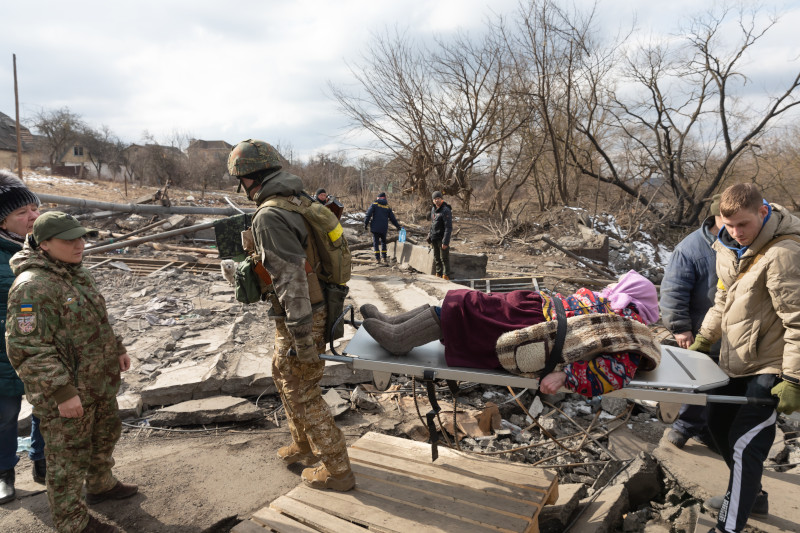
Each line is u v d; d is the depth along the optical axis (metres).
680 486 3.36
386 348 2.83
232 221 2.95
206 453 3.83
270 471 3.58
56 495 2.61
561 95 26.80
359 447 3.48
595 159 28.91
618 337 2.48
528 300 2.79
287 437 4.13
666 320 3.59
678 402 2.48
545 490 2.91
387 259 15.12
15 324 2.46
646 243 20.91
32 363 2.46
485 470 3.14
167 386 4.61
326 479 3.00
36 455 3.28
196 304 7.99
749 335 2.60
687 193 25.27
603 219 22.27
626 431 4.54
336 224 2.85
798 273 2.37
